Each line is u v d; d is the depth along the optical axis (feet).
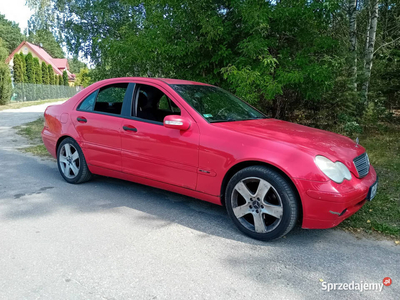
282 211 9.83
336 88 30.01
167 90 12.99
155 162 12.56
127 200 13.91
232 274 8.45
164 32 24.12
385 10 42.63
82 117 15.12
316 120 32.91
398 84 34.50
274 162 9.84
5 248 9.62
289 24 23.75
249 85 21.38
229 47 24.75
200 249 9.76
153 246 9.88
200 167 11.37
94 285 7.87
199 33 23.75
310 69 22.88
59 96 152.66
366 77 32.42
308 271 8.66
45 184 15.98
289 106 32.19
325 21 24.53
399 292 7.79
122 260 9.04
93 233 10.69
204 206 13.41
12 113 60.03
